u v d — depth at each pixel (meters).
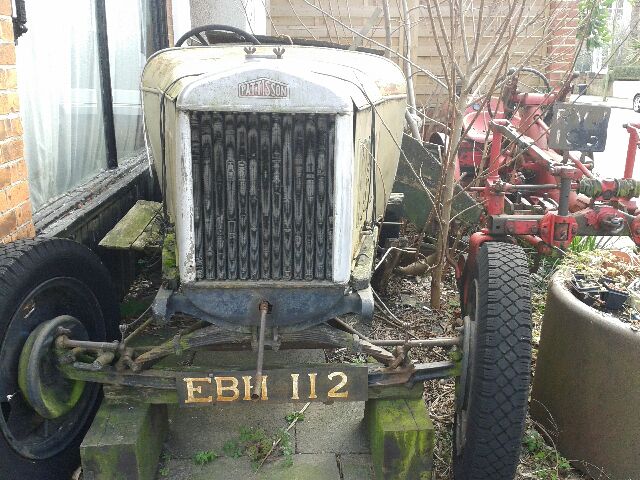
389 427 2.45
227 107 2.10
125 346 2.45
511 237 3.53
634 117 11.11
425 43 7.60
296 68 2.13
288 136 2.16
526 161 4.69
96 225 3.72
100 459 2.38
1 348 2.27
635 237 3.46
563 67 6.77
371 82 2.82
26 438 2.46
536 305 4.23
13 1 2.88
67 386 2.57
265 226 2.25
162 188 3.09
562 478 2.80
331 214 2.25
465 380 2.47
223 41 4.34
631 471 2.67
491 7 4.20
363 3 7.63
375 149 2.78
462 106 3.68
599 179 3.43
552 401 2.93
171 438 2.89
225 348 2.65
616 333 2.61
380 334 3.84
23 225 2.87
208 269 2.29
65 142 3.85
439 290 4.12
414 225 4.87
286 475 2.66
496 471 2.40
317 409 3.12
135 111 5.39
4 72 2.70
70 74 3.91
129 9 5.14
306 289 2.32
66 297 2.69
